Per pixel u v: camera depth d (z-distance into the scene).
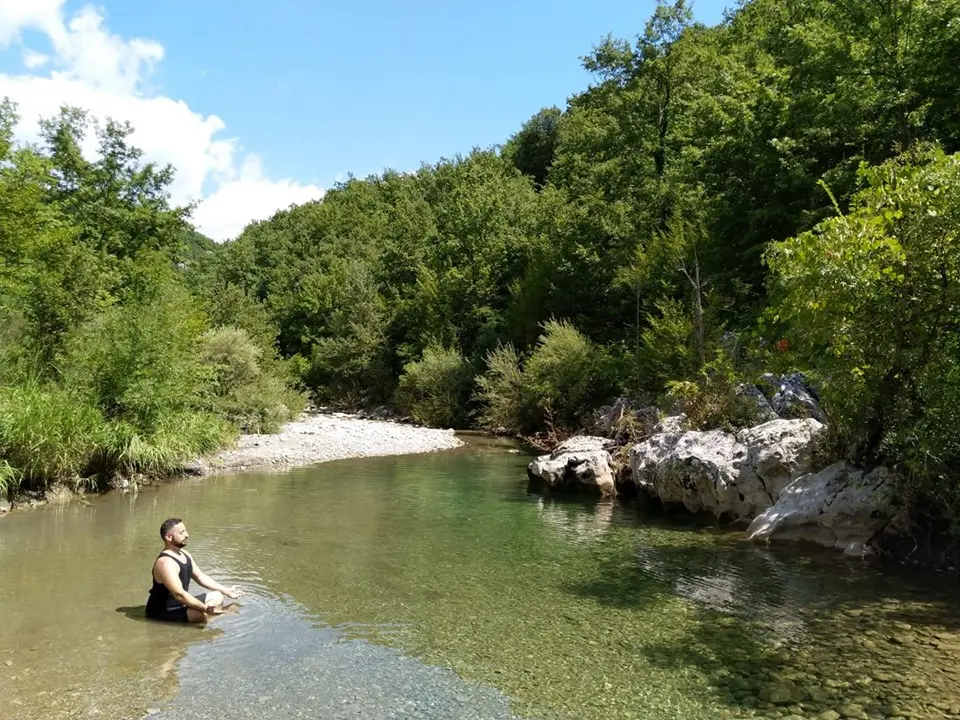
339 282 50.91
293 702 4.92
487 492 14.41
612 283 28.30
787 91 22.47
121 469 14.09
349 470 17.48
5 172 18.16
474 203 42.41
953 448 8.16
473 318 38.50
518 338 32.19
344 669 5.52
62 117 29.17
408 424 32.97
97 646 5.89
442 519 11.65
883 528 9.03
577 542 10.04
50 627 6.31
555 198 38.84
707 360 16.77
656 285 24.78
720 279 21.97
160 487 14.26
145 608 6.85
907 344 8.59
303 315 51.34
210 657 5.71
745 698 5.02
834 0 22.19
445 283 39.62
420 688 5.19
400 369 40.56
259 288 63.28
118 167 30.16
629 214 29.75
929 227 7.91
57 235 18.42
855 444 9.60
